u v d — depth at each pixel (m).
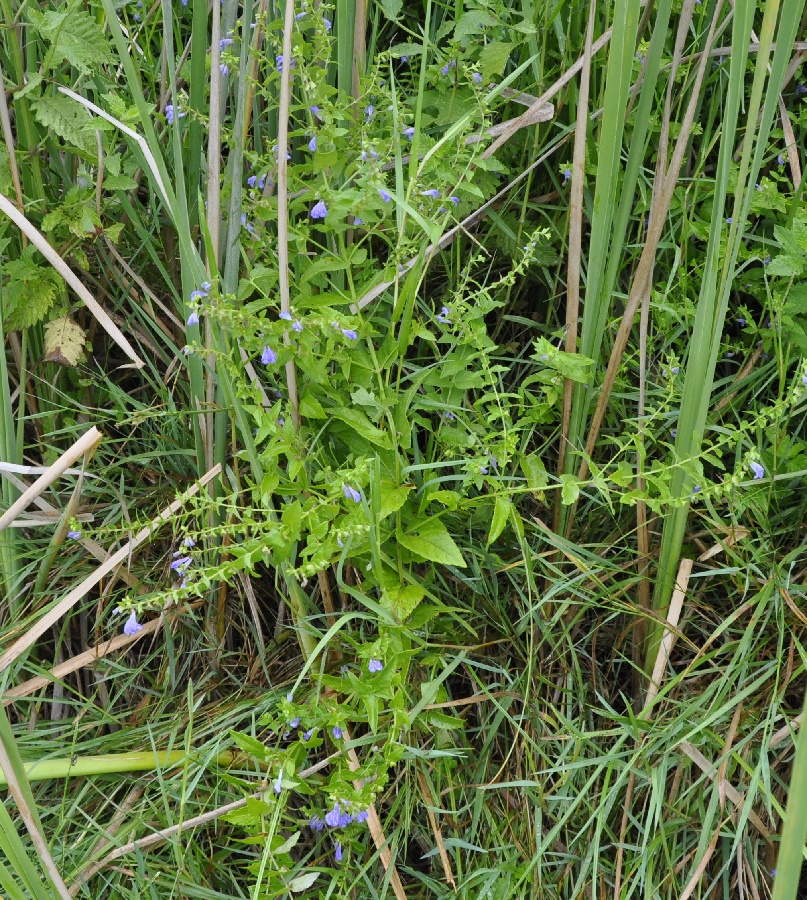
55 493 0.73
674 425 0.70
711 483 0.59
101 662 0.73
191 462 0.74
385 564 0.66
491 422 0.70
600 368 0.72
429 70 0.70
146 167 0.67
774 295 0.68
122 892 0.62
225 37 0.64
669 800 0.65
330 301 0.63
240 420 0.62
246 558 0.58
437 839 0.63
